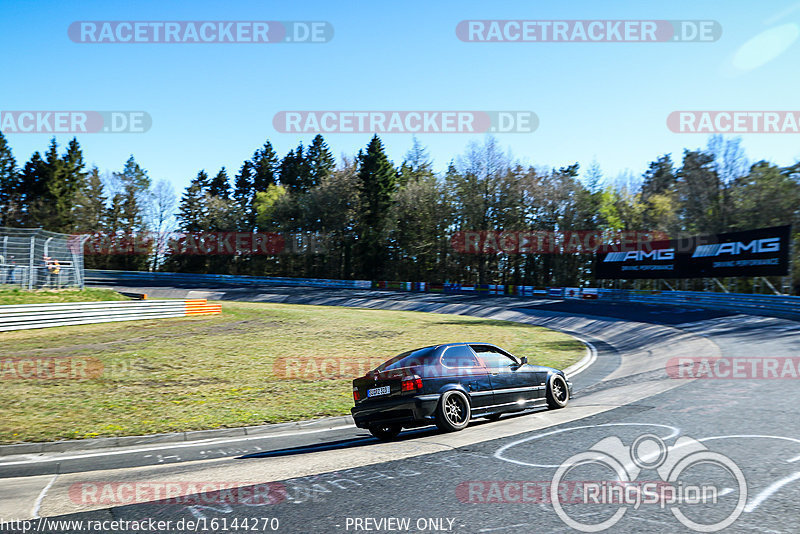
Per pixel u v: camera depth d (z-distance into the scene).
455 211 61.97
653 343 19.86
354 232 69.88
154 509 4.55
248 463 6.46
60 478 6.03
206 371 14.10
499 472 5.10
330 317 29.95
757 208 40.88
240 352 17.20
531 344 20.23
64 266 26.48
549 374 9.23
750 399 8.15
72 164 81.25
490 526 3.79
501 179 57.72
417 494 4.60
